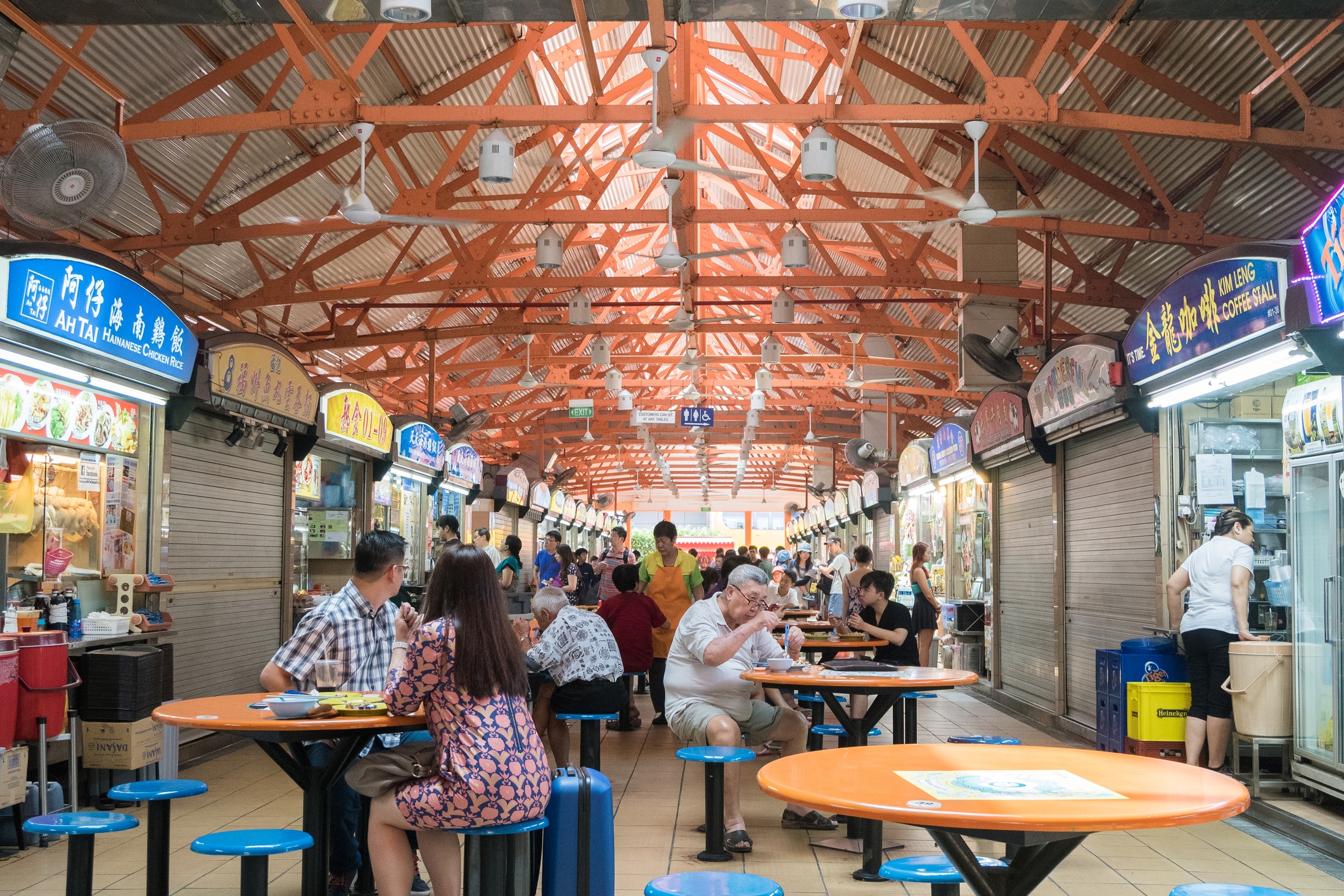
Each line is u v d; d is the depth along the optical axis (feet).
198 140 33.30
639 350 80.43
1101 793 7.86
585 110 25.71
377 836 11.51
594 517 128.06
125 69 29.12
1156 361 22.72
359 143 34.24
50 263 18.83
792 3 18.93
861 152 44.50
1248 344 19.07
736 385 77.87
